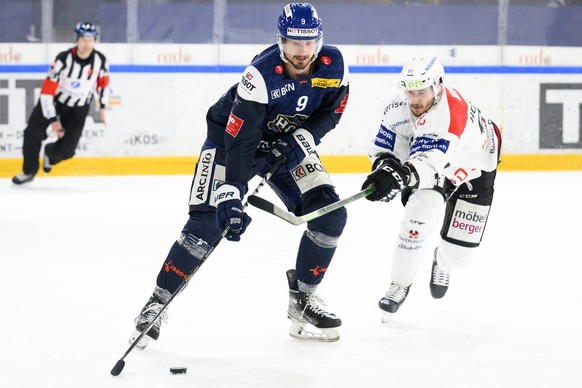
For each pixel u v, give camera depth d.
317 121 7.57
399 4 21.34
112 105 20.55
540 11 21.81
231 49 20.98
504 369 7.02
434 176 7.66
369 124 21.34
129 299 9.52
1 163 20.19
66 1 20.34
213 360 7.27
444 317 8.70
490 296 9.62
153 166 20.78
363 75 21.27
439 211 8.34
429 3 21.47
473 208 8.82
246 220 7.15
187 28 20.75
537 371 6.97
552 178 20.31
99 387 6.57
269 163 7.50
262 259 11.72
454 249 8.90
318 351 7.54
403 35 21.44
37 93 20.34
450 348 7.62
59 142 18.58
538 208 16.09
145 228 14.12
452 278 10.52
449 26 21.55
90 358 7.31
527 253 12.13
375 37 21.34
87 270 11.08
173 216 15.26
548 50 21.89
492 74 21.75
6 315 8.79
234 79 21.03
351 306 9.19
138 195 17.61
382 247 12.60
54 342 7.80
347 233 13.73
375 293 9.80
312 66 7.32
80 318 8.68
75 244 12.82
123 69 20.53
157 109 20.73
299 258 7.73
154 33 20.64
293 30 6.91
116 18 20.47
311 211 7.55
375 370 7.00
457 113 7.70
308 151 7.43
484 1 21.61
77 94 18.41
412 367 7.08
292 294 7.84
